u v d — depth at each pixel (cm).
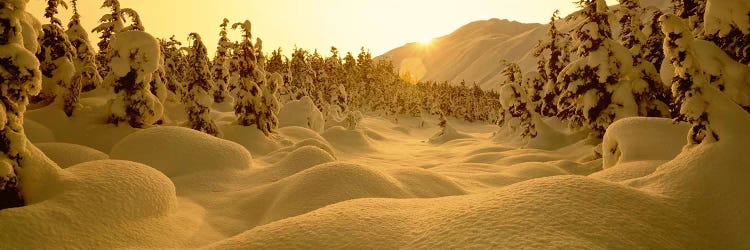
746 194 482
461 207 457
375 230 430
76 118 1720
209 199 924
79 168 739
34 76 692
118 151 1194
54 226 561
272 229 466
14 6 704
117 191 668
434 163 2222
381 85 8606
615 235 378
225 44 3791
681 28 679
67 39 2008
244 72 2288
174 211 757
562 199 434
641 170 799
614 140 1184
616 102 1764
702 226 460
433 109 7312
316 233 434
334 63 7444
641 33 1831
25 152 679
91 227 589
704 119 636
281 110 3306
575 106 2014
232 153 1225
